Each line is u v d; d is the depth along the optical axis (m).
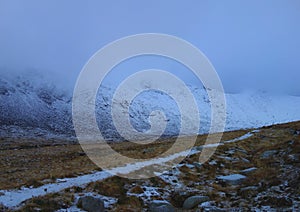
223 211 21.00
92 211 19.27
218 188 26.31
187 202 22.45
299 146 35.09
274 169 29.30
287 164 30.55
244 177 28.56
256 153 39.72
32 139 122.94
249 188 24.89
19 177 30.12
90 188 23.00
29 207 18.12
